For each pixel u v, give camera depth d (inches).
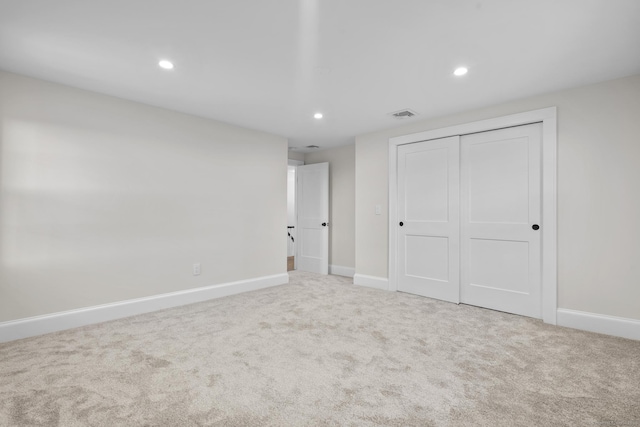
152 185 126.9
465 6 65.9
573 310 107.6
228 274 152.3
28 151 99.3
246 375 74.4
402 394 66.8
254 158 163.9
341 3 65.1
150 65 93.0
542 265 115.0
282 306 131.3
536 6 65.6
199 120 141.9
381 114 138.2
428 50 84.4
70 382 70.7
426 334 100.3
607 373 75.7
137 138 122.7
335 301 138.9
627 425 57.0
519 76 99.7
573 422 57.7
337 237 207.3
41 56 87.4
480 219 131.1
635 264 97.8
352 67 94.2
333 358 83.4
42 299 101.3
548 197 112.2
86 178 110.4
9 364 79.2
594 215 104.2
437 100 120.9
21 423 56.6
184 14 68.9
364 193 170.6
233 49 84.1
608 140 102.3
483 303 129.8
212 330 103.7
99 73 98.0
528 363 80.7
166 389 68.1
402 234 155.6
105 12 67.9
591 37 77.3
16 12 67.6
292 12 68.2
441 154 142.0
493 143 128.0
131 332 101.9
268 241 170.4
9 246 95.9
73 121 107.8
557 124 111.3
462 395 66.5
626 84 99.4
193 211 139.6
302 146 204.8
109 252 115.3
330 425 56.9
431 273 144.9
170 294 131.0
